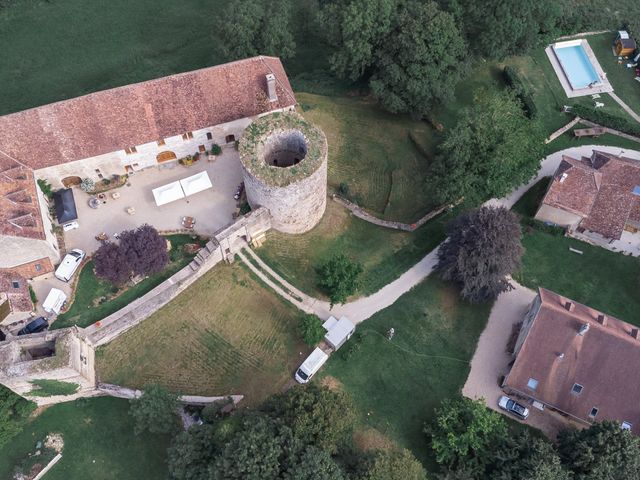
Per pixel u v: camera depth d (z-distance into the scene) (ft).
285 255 197.36
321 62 282.77
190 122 201.36
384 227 213.25
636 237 217.77
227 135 212.02
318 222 207.21
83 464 162.20
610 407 160.56
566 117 257.14
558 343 165.07
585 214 209.97
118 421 168.04
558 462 142.51
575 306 173.37
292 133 191.42
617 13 295.89
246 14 234.79
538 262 208.23
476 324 191.01
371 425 166.61
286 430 138.10
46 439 164.55
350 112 248.52
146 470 161.58
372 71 255.91
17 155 188.65
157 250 175.83
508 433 167.22
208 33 293.84
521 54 256.93
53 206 197.26
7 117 188.44
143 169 210.59
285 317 184.34
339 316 186.80
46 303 174.40
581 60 281.74
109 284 183.01
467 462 156.25
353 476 139.64
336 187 222.89
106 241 189.37
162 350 176.45
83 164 196.44
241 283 189.57
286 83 215.31
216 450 144.66
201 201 202.28
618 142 248.32
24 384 154.30
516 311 194.08
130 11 303.27
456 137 198.18
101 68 277.23
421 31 221.05
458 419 161.79
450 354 183.52
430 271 201.57
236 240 192.13
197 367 173.88
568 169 214.07
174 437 156.46
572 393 163.94
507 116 206.69
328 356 176.55
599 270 207.62
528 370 167.32
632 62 278.46
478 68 272.10
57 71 276.00
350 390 171.94
